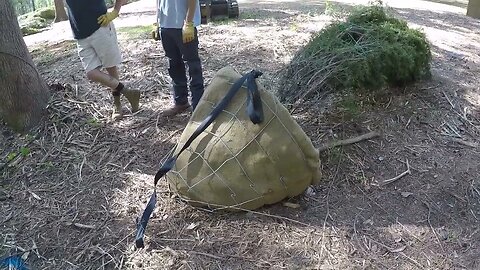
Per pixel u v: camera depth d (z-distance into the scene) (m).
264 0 11.13
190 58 4.10
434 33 6.86
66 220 3.41
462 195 3.50
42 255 3.16
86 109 4.59
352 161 3.75
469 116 4.31
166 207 3.43
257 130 3.18
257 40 6.38
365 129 4.05
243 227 3.23
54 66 5.88
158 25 4.32
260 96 3.23
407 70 4.33
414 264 2.98
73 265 3.07
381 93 4.45
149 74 5.31
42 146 4.17
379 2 6.07
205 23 7.69
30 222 3.43
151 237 3.19
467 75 5.09
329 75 3.98
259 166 3.18
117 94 4.37
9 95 4.29
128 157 3.98
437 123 4.20
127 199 3.55
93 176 3.81
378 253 3.05
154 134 4.23
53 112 4.51
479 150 3.92
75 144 4.16
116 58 4.25
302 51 4.40
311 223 3.26
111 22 4.19
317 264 2.97
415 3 10.32
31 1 27.09
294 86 4.16
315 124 4.08
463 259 3.02
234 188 3.22
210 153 3.24
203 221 3.30
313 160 3.27
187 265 2.98
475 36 6.80
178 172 3.36
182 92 4.41
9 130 4.37
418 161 3.79
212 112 3.25
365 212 3.35
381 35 4.26
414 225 3.26
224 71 3.45
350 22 4.49
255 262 2.99
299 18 7.82
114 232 3.28
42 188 3.75
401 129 4.09
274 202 3.36
